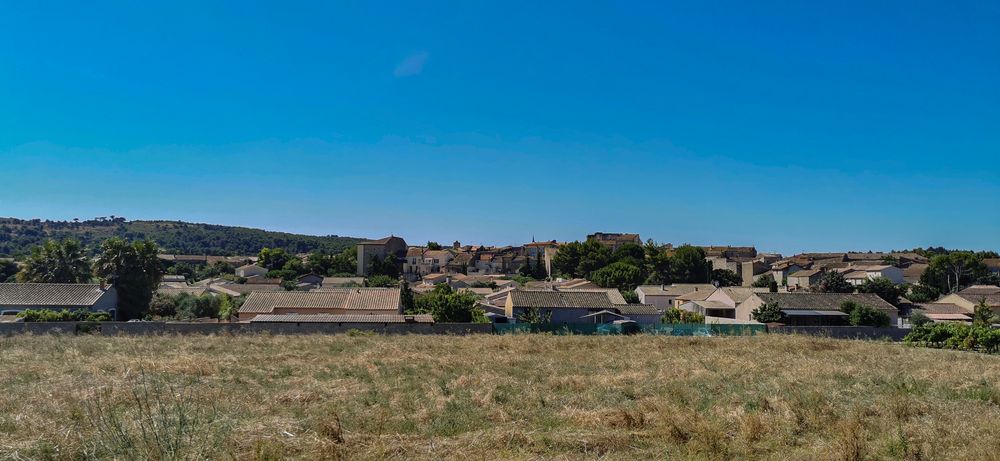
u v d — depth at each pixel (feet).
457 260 488.85
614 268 333.42
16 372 64.95
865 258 456.04
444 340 114.11
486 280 387.34
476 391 54.75
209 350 93.81
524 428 40.57
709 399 51.47
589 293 197.16
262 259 452.35
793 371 71.97
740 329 153.99
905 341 133.69
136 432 34.76
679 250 359.46
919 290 276.62
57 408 43.37
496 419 43.73
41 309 170.19
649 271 361.30
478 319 166.30
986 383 63.46
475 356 87.40
